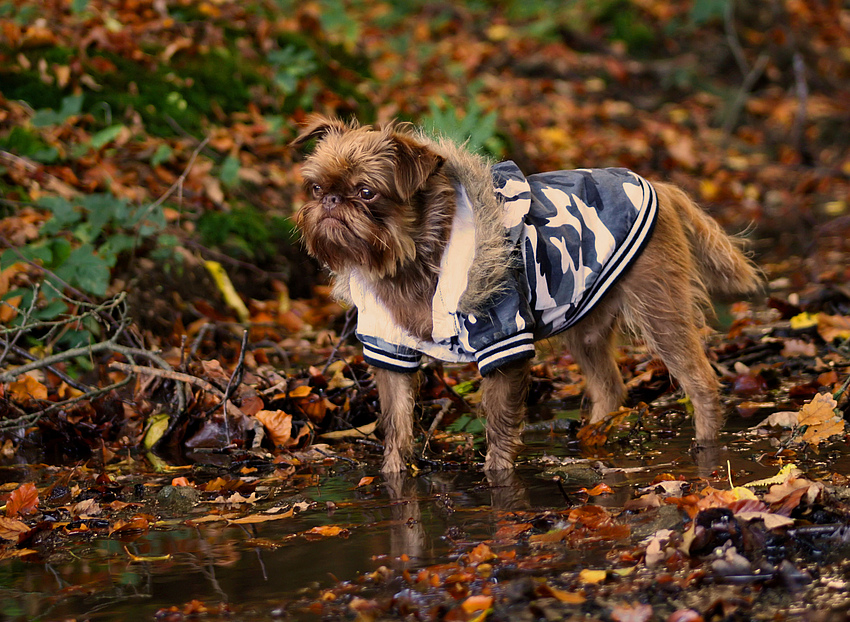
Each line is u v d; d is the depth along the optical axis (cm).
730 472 374
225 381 512
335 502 375
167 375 483
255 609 269
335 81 1038
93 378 548
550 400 551
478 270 379
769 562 276
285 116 927
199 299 679
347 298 423
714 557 281
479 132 930
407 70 1361
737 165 1292
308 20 1128
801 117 1360
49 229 610
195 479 428
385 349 413
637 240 421
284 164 867
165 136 813
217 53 937
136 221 642
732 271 487
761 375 531
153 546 330
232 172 748
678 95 1587
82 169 729
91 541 339
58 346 563
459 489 385
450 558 299
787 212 1117
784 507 304
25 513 371
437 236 391
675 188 484
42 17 869
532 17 1750
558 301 405
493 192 395
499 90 1406
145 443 491
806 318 632
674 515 321
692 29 1739
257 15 1058
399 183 367
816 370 546
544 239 401
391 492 387
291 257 786
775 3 1752
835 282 766
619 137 1323
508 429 411
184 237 701
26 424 472
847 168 1284
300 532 337
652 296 434
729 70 1664
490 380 407
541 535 313
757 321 673
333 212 372
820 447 402
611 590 265
